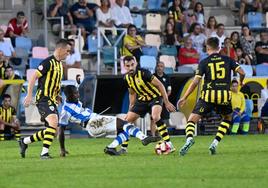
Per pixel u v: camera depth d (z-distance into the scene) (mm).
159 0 61062
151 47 54719
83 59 54375
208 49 29312
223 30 58156
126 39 52750
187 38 55719
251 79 49156
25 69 52781
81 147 36438
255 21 62500
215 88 28938
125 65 30344
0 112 45781
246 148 33875
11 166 26359
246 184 20844
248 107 48875
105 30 54000
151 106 30484
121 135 30219
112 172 23969
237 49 56312
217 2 65188
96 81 45781
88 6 56312
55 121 29172
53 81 29047
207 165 25516
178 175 22953
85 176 23047
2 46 51500
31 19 57812
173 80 46938
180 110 47125
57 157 29969
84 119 30078
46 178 22688
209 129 47531
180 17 58406
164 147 30266
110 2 56406
